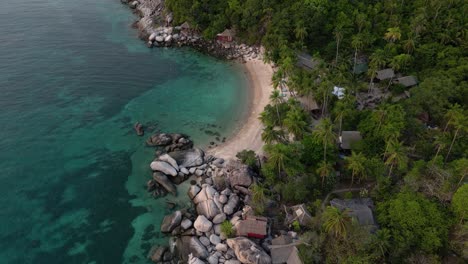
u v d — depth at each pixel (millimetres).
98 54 105438
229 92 90250
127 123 79000
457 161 54625
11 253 51469
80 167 66750
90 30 119938
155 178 63500
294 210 54375
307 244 48094
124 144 72812
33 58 99375
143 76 96812
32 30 115438
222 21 109562
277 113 72438
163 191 61938
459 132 62344
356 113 69938
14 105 81062
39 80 90312
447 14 90938
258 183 60094
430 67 82375
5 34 110812
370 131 64312
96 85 91125
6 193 60531
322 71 77938
